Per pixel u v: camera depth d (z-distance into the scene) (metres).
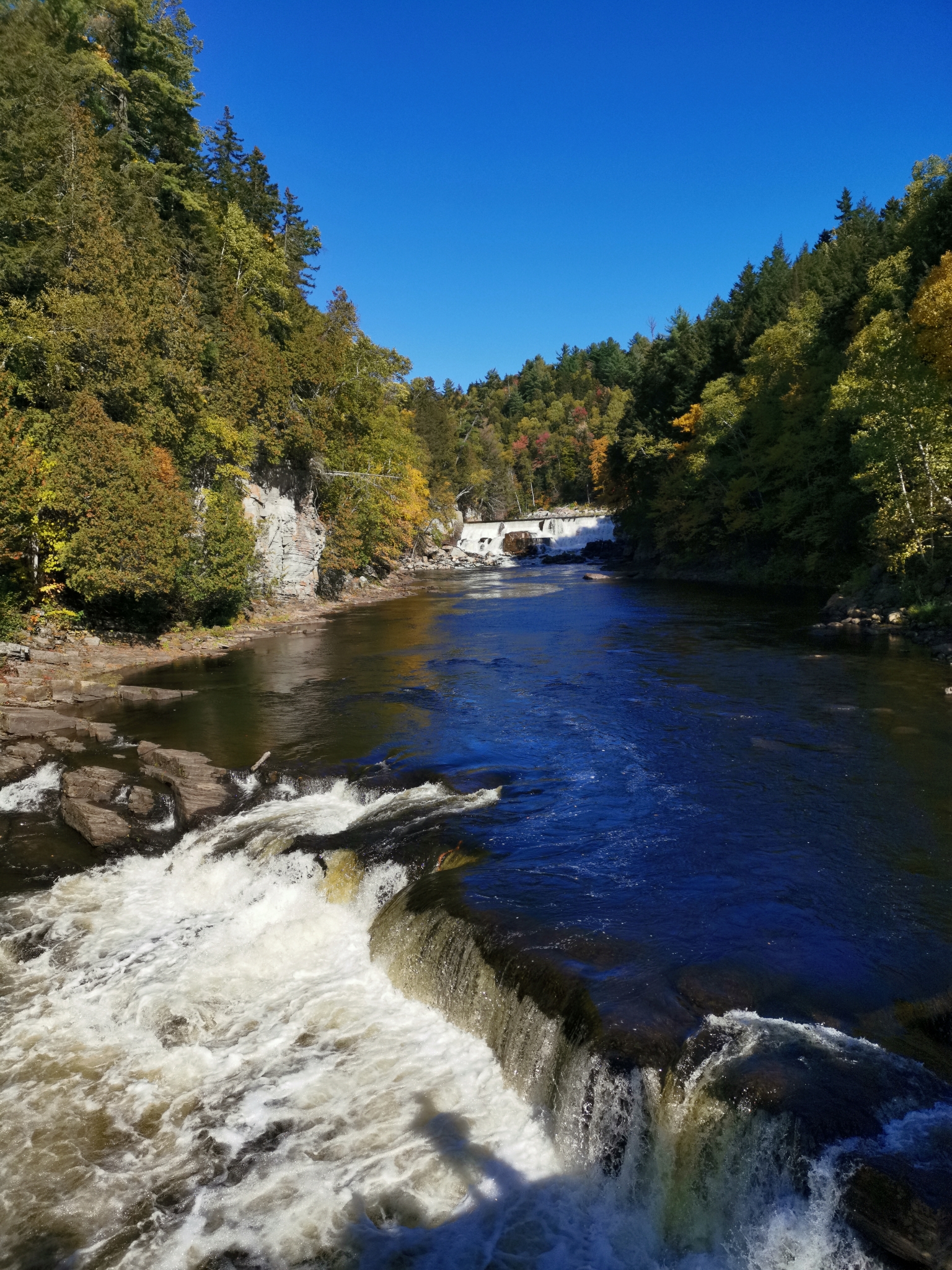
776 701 21.98
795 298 71.12
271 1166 7.75
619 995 8.31
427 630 39.09
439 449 111.31
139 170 40.94
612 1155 7.35
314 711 22.44
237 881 13.30
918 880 11.29
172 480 31.70
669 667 27.31
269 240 61.81
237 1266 6.73
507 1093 8.56
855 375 37.41
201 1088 8.88
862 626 34.00
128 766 18.16
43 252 30.33
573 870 11.77
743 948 9.38
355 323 63.25
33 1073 9.20
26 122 32.28
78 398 28.48
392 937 11.08
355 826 14.20
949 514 32.97
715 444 67.38
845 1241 5.82
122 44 44.19
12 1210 7.32
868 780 15.52
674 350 82.06
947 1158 5.99
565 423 191.62
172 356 34.66
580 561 95.31
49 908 13.01
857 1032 7.79
